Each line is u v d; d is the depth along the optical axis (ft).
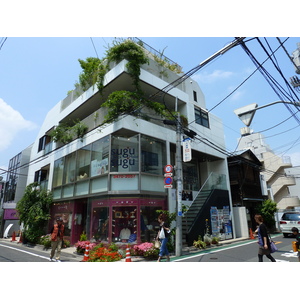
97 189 38.22
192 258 28.58
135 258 29.43
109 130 38.40
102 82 42.52
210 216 44.50
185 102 48.83
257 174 68.23
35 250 39.78
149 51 50.42
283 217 52.49
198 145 49.19
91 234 36.88
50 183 54.08
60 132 52.06
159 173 38.99
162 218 27.12
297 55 30.01
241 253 31.07
